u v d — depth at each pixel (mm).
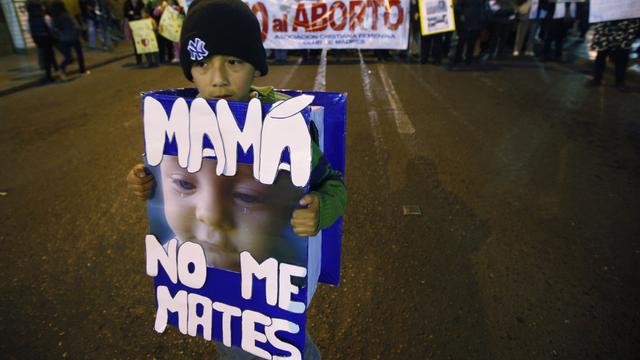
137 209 3209
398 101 6203
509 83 7312
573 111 5504
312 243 1054
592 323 2041
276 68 9453
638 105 5766
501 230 2826
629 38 6453
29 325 2078
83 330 2043
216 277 1081
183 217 1057
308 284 1037
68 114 5871
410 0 9766
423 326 2033
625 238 2732
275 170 940
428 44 9680
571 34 12781
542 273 2398
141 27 9836
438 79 7840
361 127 4988
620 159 3977
